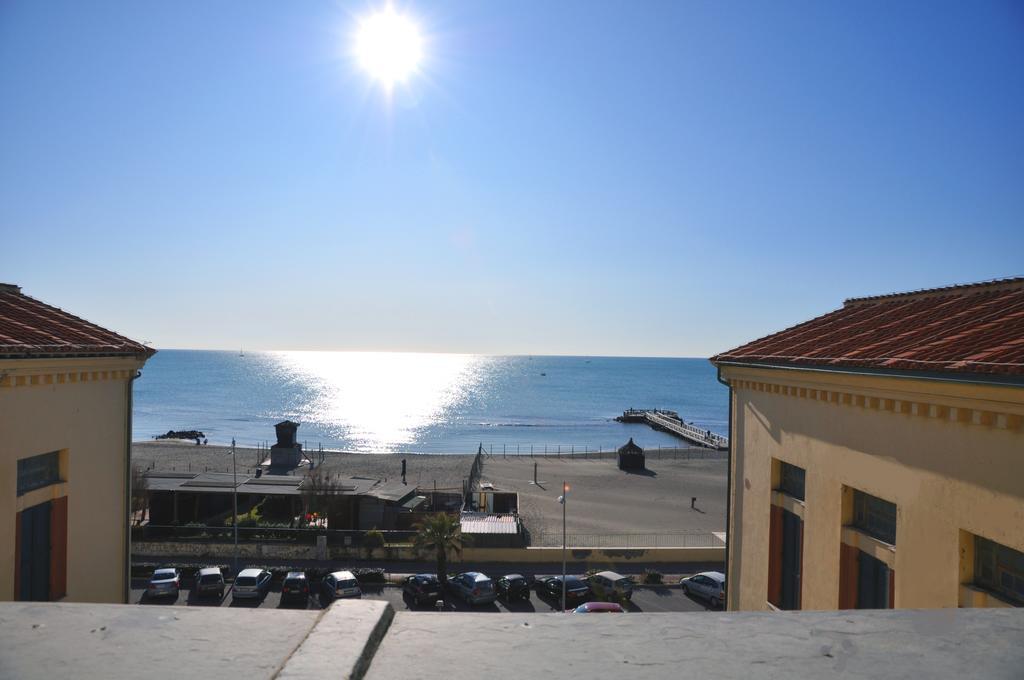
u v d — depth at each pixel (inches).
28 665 91.8
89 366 434.6
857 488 364.5
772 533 469.7
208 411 5403.5
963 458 286.5
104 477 466.0
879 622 110.3
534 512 1699.1
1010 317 351.3
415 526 1318.9
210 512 1523.1
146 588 1061.1
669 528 1555.1
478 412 5674.2
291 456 2375.7
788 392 439.8
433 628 105.1
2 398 361.7
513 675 90.6
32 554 398.9
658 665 94.4
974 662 96.7
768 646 101.1
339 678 84.6
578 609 888.3
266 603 1012.5
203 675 89.3
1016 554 268.2
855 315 536.7
